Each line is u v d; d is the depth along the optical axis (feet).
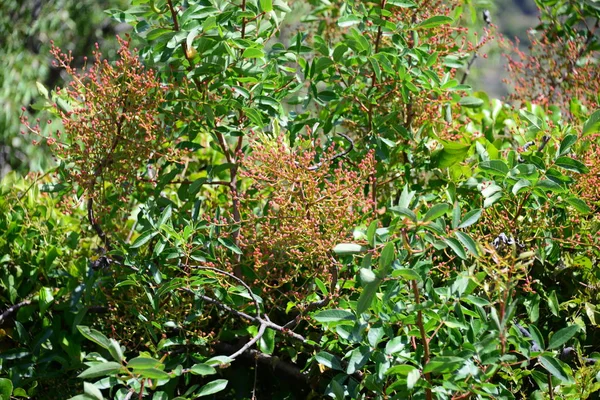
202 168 7.93
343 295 6.60
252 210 7.22
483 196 6.71
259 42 6.95
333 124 7.27
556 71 8.53
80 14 23.85
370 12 7.02
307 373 6.72
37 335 6.88
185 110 6.87
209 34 6.69
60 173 7.03
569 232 6.93
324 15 8.54
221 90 6.93
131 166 6.82
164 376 5.66
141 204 7.15
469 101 7.45
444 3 7.78
